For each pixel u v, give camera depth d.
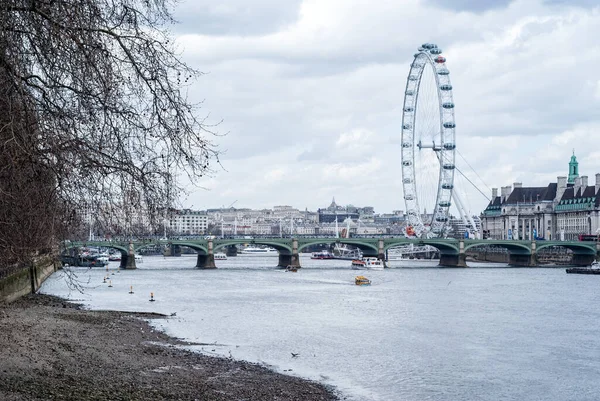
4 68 22.42
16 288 94.69
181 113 23.67
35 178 24.19
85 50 22.73
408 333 78.62
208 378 49.34
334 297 120.81
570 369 60.16
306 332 77.69
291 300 114.38
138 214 24.09
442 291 135.12
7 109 22.47
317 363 59.81
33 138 22.89
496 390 52.53
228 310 98.12
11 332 60.50
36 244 28.66
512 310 102.38
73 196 24.02
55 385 39.62
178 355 58.00
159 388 43.69
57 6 22.75
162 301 110.19
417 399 49.22
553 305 109.62
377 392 50.47
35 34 22.70
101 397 37.97
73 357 51.22
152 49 23.50
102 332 67.94
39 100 23.20
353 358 62.66
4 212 26.42
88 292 125.12
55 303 97.25
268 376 52.41
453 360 63.16
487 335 78.06
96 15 22.98
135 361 53.00
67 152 23.33
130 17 23.45
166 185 24.05
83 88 23.06
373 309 102.38
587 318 93.62
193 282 154.75
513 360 63.69
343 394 48.91
